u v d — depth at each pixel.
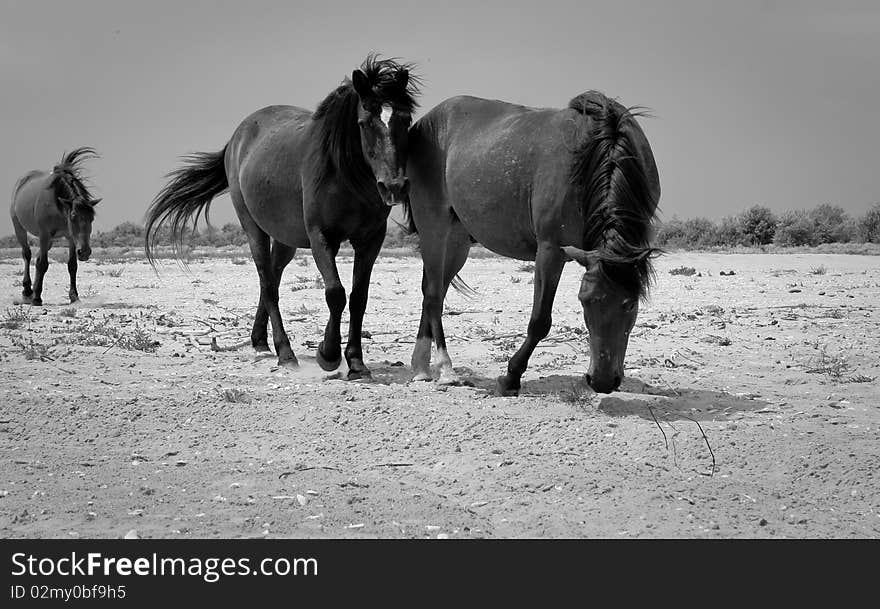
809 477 8.18
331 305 12.34
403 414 10.00
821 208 72.88
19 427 9.73
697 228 70.44
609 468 8.32
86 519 7.14
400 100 11.61
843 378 12.25
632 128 10.06
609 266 9.41
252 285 30.31
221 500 7.54
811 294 24.50
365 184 11.96
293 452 8.99
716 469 8.37
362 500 7.57
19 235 24.88
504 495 7.77
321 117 12.34
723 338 15.42
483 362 13.80
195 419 10.09
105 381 12.22
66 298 25.45
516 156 10.66
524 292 26.56
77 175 23.52
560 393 10.96
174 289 28.61
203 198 15.80
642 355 14.11
